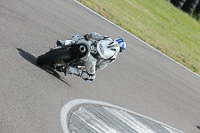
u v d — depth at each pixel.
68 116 18.89
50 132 15.93
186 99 40.84
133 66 40.25
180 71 55.47
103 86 27.80
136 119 25.08
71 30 36.38
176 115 33.03
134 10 82.62
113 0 76.75
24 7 32.88
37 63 21.73
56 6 42.00
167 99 36.34
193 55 78.88
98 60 21.42
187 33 100.50
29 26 28.73
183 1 121.50
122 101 27.31
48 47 26.80
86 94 23.73
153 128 25.41
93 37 21.86
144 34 66.19
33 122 15.71
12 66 19.39
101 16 55.25
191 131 31.09
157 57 54.78
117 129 21.12
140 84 35.28
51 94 19.69
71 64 22.28
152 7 101.19
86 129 18.67
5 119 14.47
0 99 15.66
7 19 26.77
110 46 20.98
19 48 22.72
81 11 49.00
